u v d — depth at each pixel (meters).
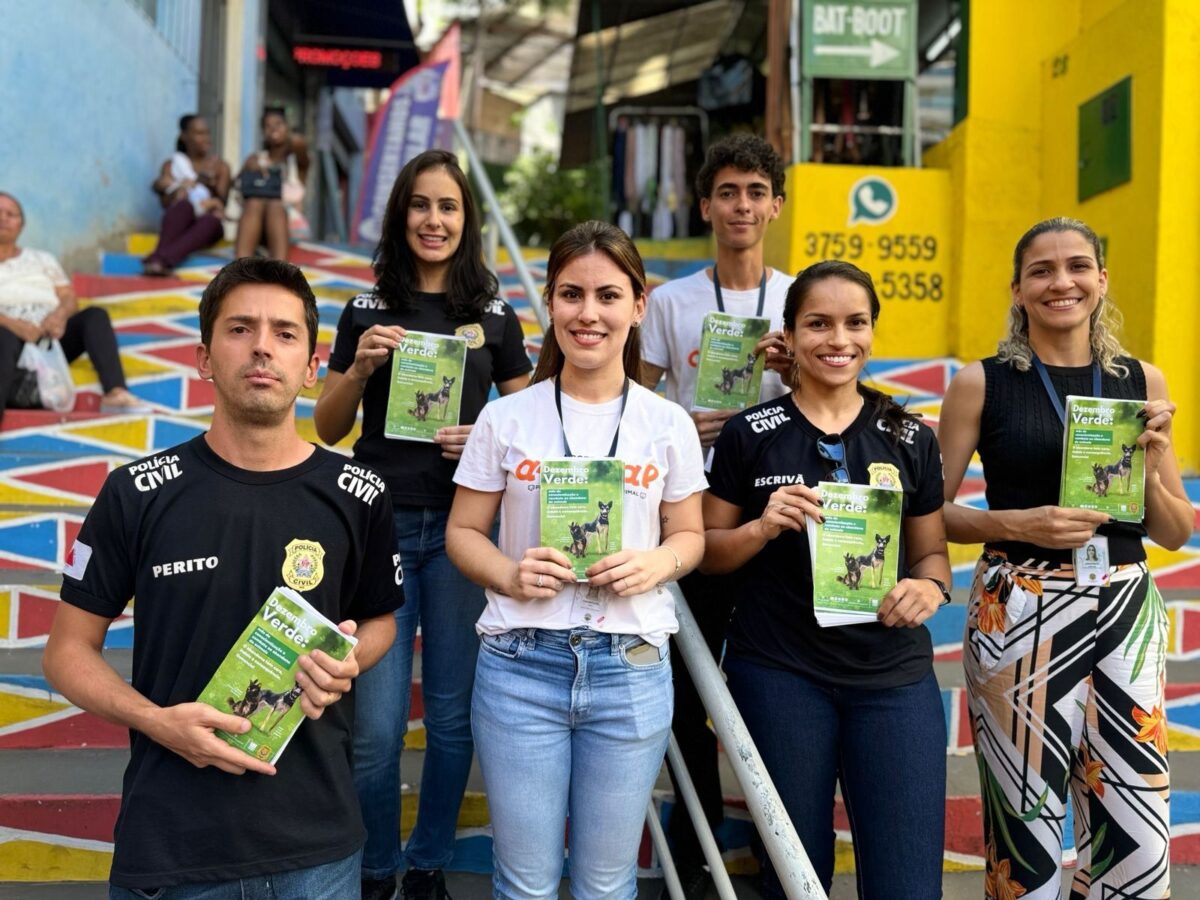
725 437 1.96
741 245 2.36
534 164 12.70
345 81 11.01
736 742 1.62
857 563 1.78
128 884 1.40
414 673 2.69
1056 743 1.85
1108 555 1.85
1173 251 3.73
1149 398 1.94
